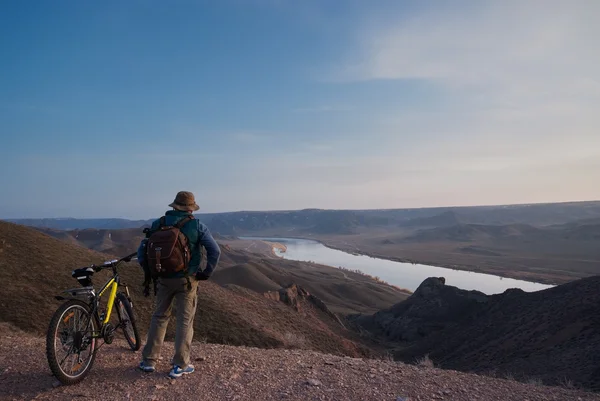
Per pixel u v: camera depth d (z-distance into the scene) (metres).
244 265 101.62
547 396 5.10
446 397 4.81
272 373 5.23
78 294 4.63
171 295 4.98
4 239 25.81
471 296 71.44
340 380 5.12
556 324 35.44
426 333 65.69
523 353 32.31
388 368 5.89
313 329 37.28
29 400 4.00
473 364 35.78
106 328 4.93
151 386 4.53
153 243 4.60
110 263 5.25
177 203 4.95
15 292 19.23
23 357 5.23
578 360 24.17
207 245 4.90
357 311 100.50
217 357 5.79
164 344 6.39
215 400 4.29
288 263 192.38
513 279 171.00
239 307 31.56
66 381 4.29
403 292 132.12
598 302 35.28
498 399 4.87
